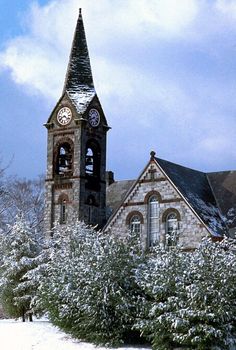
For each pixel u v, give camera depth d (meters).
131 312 33.38
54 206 72.25
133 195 57.25
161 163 56.69
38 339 35.59
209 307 30.09
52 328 39.59
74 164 71.69
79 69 75.75
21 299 43.81
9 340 35.66
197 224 53.41
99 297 33.75
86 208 71.19
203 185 60.06
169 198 55.28
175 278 31.20
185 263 31.59
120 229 57.22
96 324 33.72
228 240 35.47
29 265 44.66
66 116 73.31
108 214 73.75
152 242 55.34
